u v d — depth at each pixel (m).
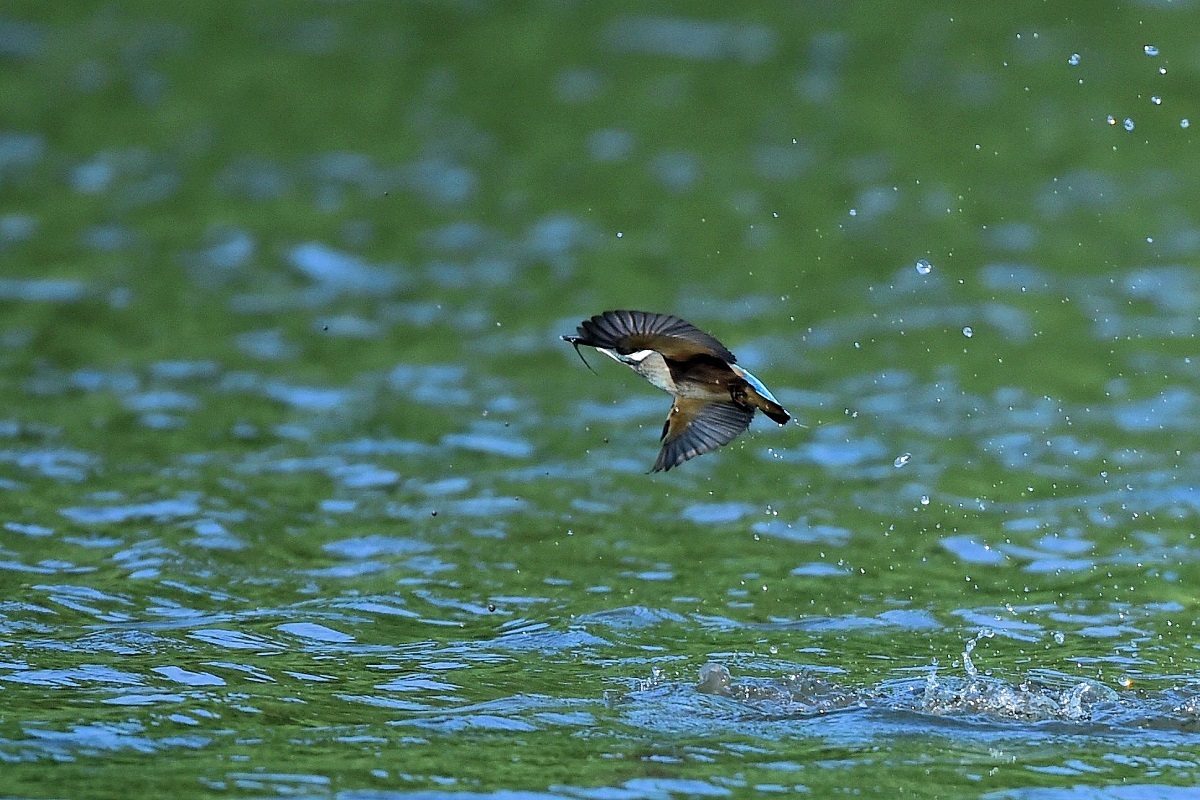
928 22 30.00
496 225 22.27
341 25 30.28
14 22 30.11
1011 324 18.97
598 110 26.58
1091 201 22.89
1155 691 11.00
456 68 28.31
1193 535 13.82
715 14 30.73
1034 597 12.68
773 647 11.70
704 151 24.88
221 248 21.42
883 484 15.02
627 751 9.94
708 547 13.68
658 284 20.23
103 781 9.30
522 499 14.62
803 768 9.77
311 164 24.48
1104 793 9.48
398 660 11.37
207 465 15.13
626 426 16.47
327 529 13.84
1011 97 26.66
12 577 12.56
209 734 10.01
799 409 16.75
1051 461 15.42
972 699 10.82
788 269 20.73
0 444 15.38
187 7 31.09
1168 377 17.41
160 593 12.43
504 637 11.83
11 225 21.97
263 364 17.86
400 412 16.64
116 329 18.75
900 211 22.64
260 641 11.62
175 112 26.38
